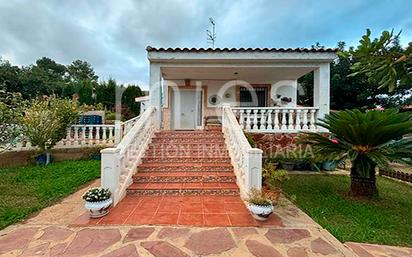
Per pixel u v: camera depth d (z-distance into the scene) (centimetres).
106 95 2036
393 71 407
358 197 607
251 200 444
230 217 449
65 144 1049
